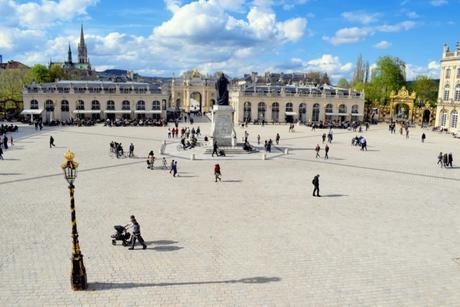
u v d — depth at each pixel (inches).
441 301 537.6
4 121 3334.2
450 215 906.1
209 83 5954.7
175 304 516.1
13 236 727.1
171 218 844.6
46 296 528.4
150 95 3722.9
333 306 519.2
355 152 1891.0
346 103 3971.5
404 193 1101.7
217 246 700.7
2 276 578.6
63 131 2635.3
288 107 3887.8
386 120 4288.9
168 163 1503.4
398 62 4512.8
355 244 721.6
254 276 593.6
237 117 3846.0
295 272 608.7
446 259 666.8
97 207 912.3
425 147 2144.4
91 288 550.9
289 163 1549.0
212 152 1732.3
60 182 1151.6
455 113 3289.9
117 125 3157.0
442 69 3464.6
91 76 7239.2
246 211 903.1
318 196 1045.2
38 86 3570.4
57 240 711.7
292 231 780.6
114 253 665.0
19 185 1107.9
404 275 607.5
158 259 645.3
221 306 514.3
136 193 1043.3
